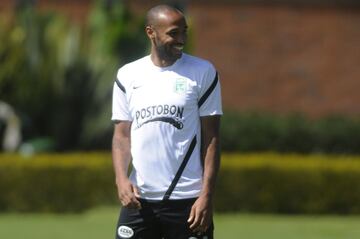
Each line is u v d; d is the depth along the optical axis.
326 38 65.19
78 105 56.97
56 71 56.72
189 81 17.94
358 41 65.38
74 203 46.38
